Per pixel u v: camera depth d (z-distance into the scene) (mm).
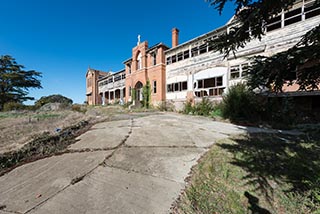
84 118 9547
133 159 4176
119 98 28875
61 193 2834
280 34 10781
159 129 7324
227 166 3807
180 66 17516
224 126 8273
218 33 14156
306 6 9797
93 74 34906
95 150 4809
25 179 3307
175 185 3070
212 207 2613
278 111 9062
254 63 3904
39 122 8352
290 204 2770
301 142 5410
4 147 4578
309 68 3465
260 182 3256
